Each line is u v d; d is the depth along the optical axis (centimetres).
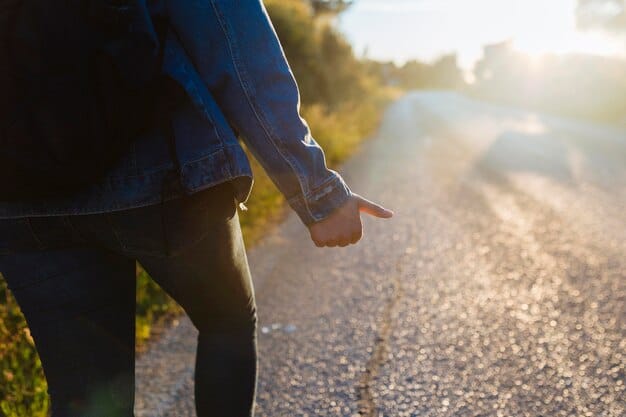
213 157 114
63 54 101
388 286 396
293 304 366
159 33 113
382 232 545
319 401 250
